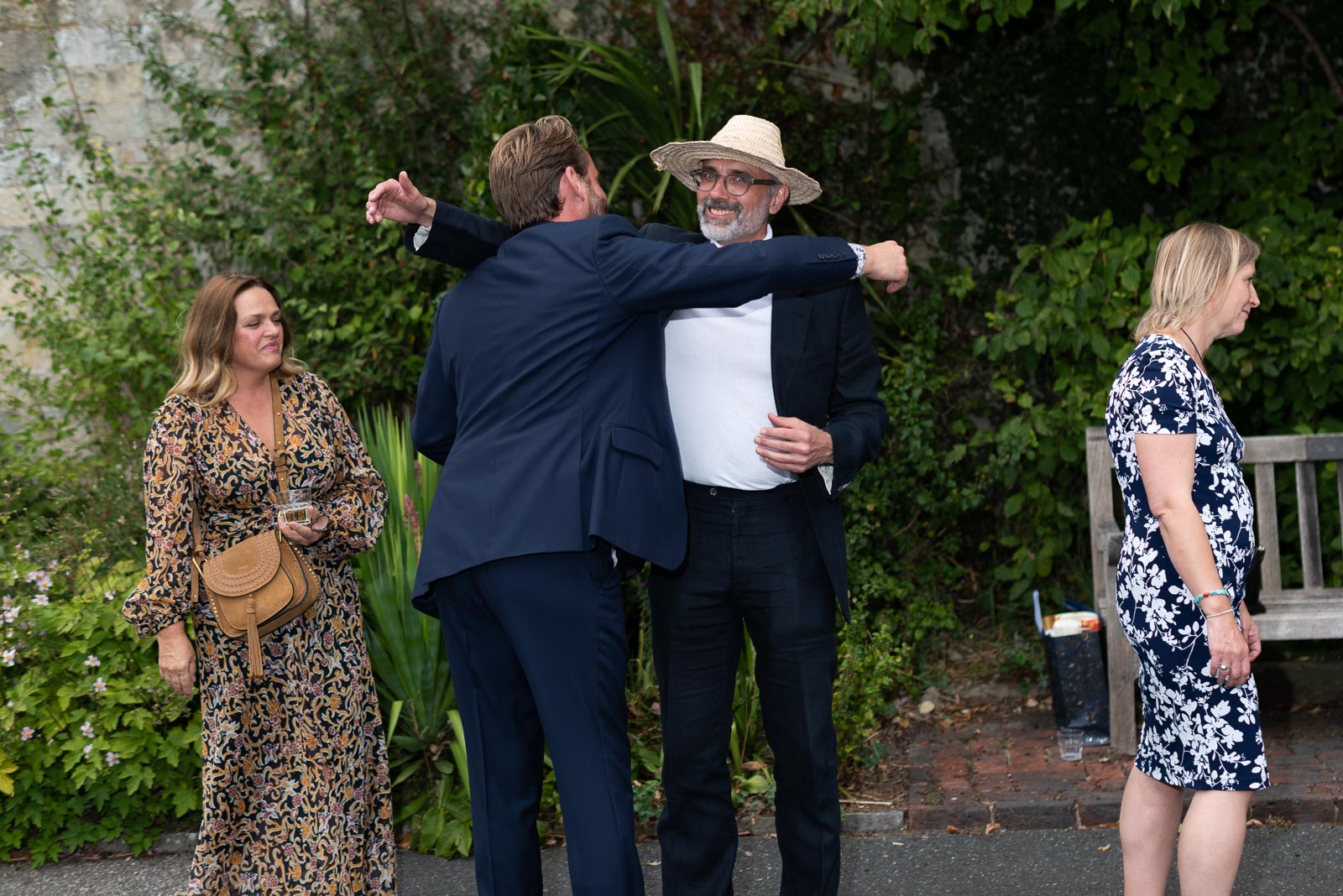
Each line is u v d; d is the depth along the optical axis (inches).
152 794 157.6
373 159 210.7
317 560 120.8
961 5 189.5
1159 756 110.7
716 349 108.1
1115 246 195.2
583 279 89.7
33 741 151.1
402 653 157.9
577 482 89.0
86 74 221.3
